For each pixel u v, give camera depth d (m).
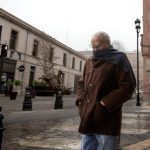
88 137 2.66
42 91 30.05
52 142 5.96
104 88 2.55
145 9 30.98
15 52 30.77
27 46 33.41
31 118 10.48
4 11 28.42
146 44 30.27
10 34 30.03
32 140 6.14
